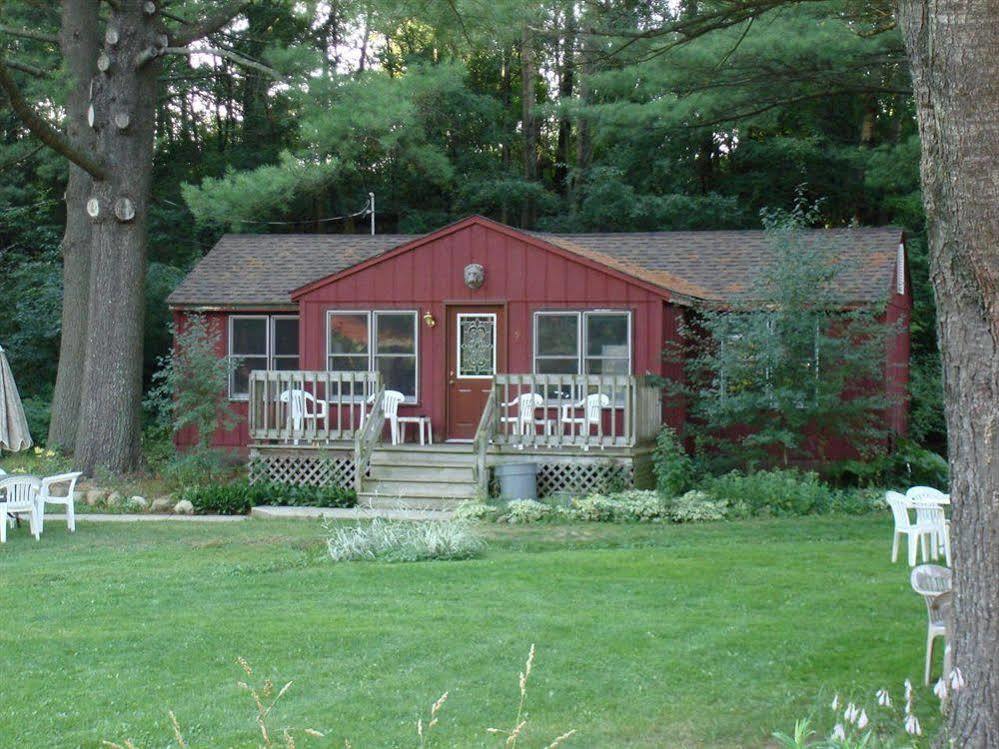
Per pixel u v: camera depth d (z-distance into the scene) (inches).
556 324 714.2
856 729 229.1
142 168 790.5
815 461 700.7
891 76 665.0
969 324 205.9
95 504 681.0
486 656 312.3
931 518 434.6
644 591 387.9
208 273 879.1
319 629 341.1
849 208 1286.9
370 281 745.6
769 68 640.4
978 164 202.7
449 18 599.8
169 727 261.0
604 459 636.7
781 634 330.0
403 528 498.0
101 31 973.8
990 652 205.3
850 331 663.8
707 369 713.6
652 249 860.0
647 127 807.1
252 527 577.0
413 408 738.2
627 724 262.4
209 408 704.4
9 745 250.8
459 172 1312.7
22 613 369.4
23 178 1227.2
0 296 1117.7
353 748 248.1
